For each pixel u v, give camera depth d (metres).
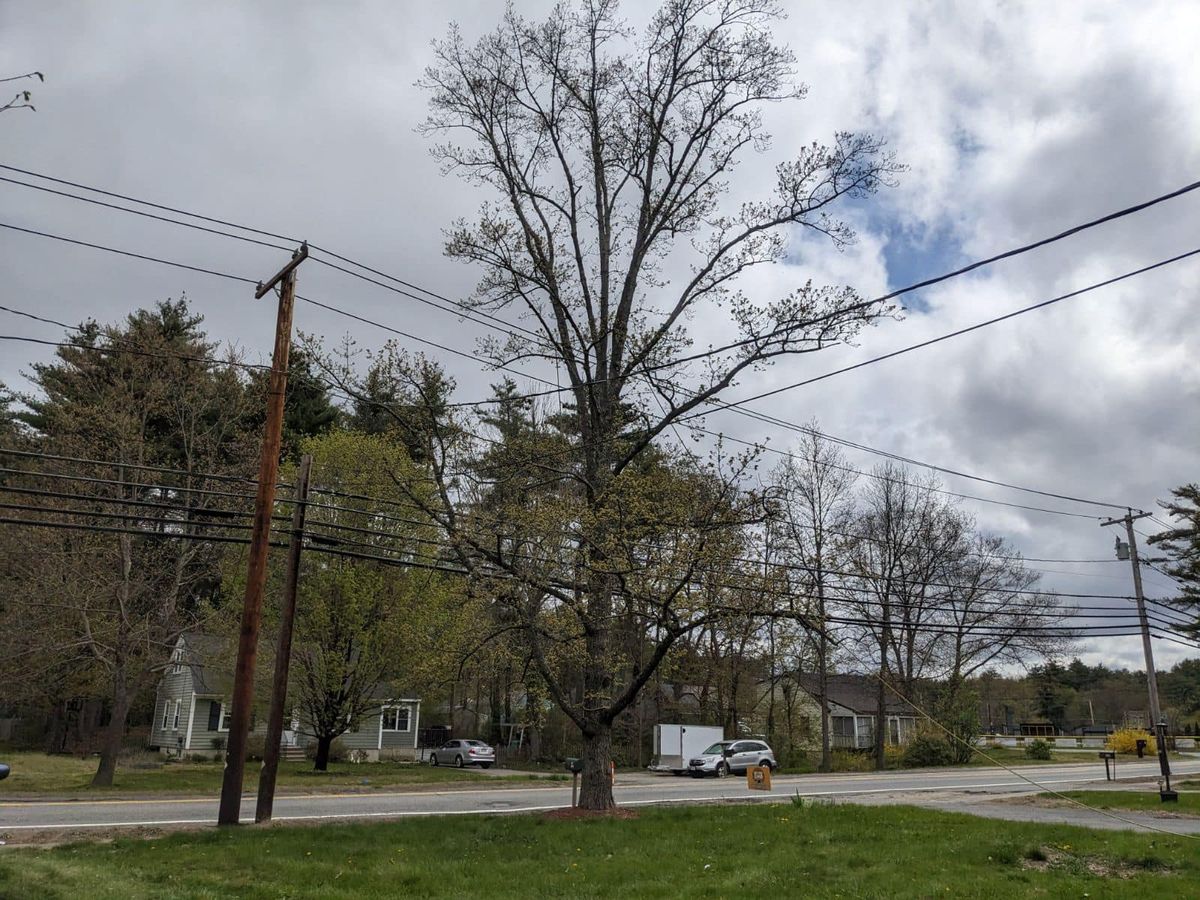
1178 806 21.78
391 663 31.25
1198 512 36.00
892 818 16.95
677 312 19.27
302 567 30.09
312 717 33.16
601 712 18.22
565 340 19.89
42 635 25.92
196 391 27.28
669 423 18.92
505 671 31.61
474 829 15.39
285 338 16.86
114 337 27.67
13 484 27.38
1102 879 11.51
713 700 50.41
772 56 20.34
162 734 42.62
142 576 25.47
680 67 20.55
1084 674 110.88
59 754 39.03
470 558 17.95
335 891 10.61
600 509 17.31
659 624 16.75
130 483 19.50
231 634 29.22
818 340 18.19
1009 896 10.41
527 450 19.16
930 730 49.47
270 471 16.53
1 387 42.00
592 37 21.03
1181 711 95.75
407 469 22.77
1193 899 10.23
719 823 16.23
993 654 46.88
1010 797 24.66
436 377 17.62
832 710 65.25
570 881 11.45
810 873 11.94
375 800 22.67
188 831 15.07
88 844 13.66
